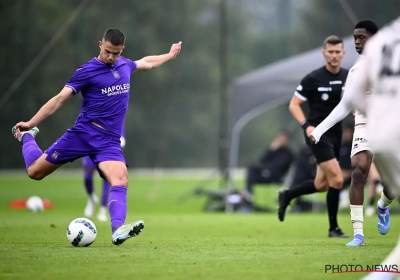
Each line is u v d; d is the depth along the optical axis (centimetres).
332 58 3488
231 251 2492
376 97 1842
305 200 6812
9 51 13262
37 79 14350
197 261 2183
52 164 2706
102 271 1983
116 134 2711
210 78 18050
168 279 1847
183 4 17888
